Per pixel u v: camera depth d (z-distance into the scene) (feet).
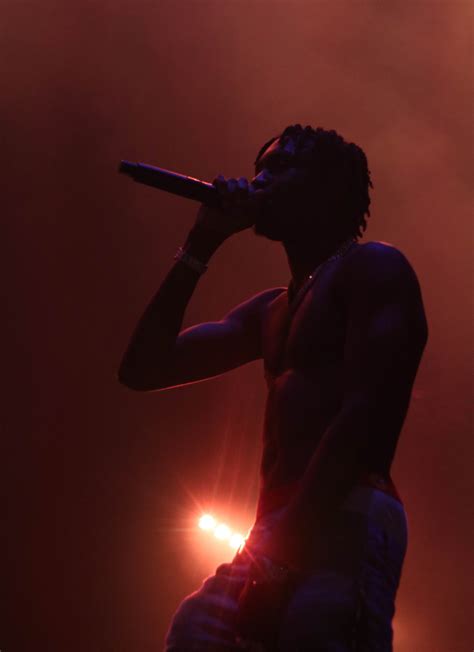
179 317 7.40
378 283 6.17
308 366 6.49
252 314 7.78
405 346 5.99
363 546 5.82
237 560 6.52
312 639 5.60
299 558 5.79
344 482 5.71
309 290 6.72
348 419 5.79
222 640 6.30
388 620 5.82
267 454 6.67
